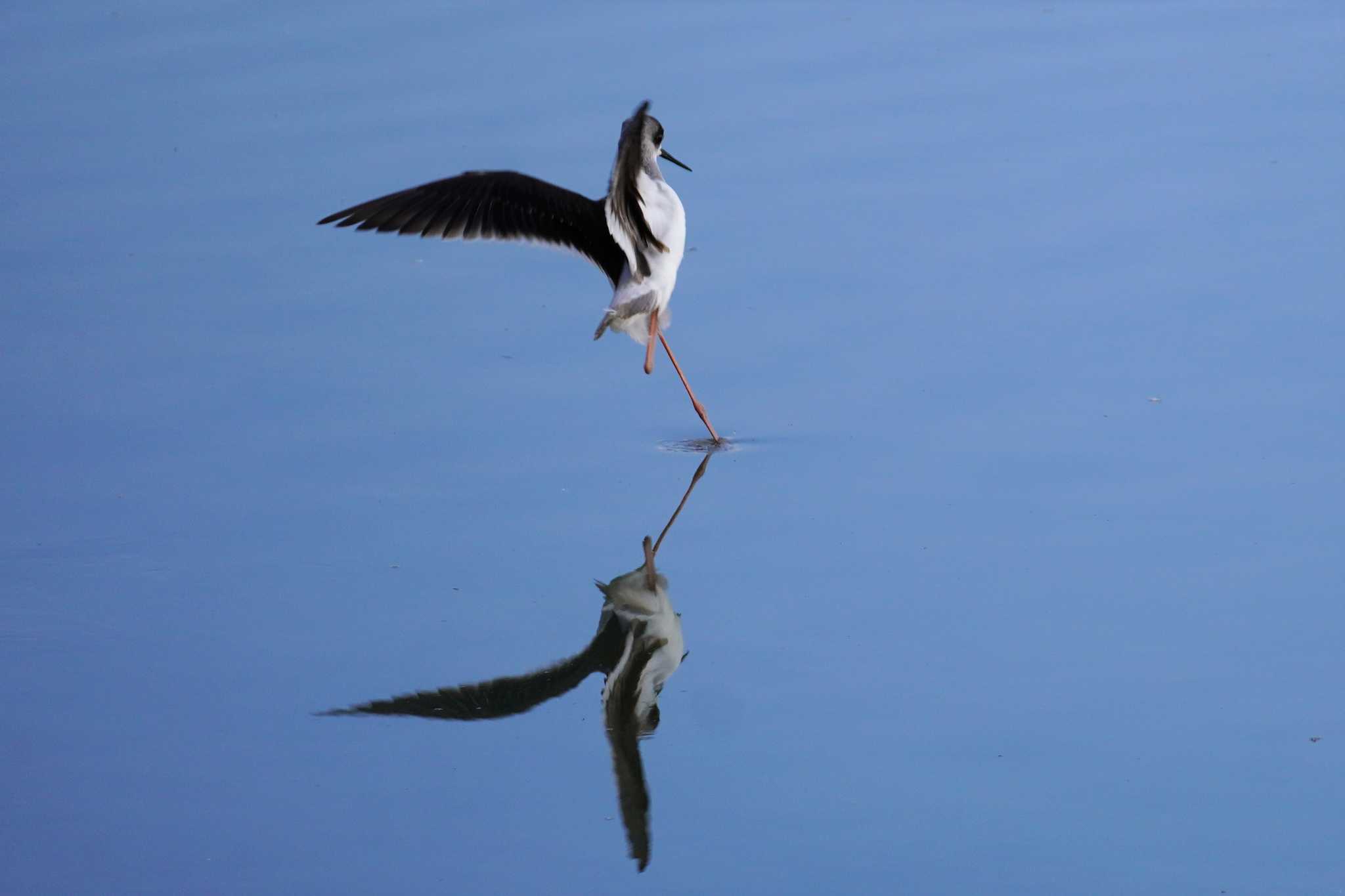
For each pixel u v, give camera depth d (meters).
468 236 11.60
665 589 11.09
